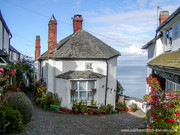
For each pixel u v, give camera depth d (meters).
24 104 8.60
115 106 18.03
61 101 15.07
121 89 20.77
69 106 14.62
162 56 11.60
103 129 9.64
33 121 9.73
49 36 15.99
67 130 8.85
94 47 17.05
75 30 20.34
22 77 20.12
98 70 16.19
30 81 27.72
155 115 6.81
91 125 10.33
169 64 7.92
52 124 9.62
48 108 14.43
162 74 10.27
